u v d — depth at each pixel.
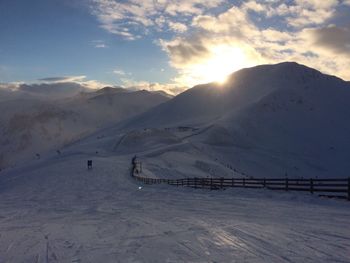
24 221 18.42
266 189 29.56
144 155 104.00
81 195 35.84
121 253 10.28
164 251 10.34
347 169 163.38
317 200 22.31
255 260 9.11
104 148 133.00
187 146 128.50
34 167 105.81
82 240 12.48
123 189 41.78
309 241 11.21
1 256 10.43
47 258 10.02
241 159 153.50
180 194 32.78
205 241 11.52
